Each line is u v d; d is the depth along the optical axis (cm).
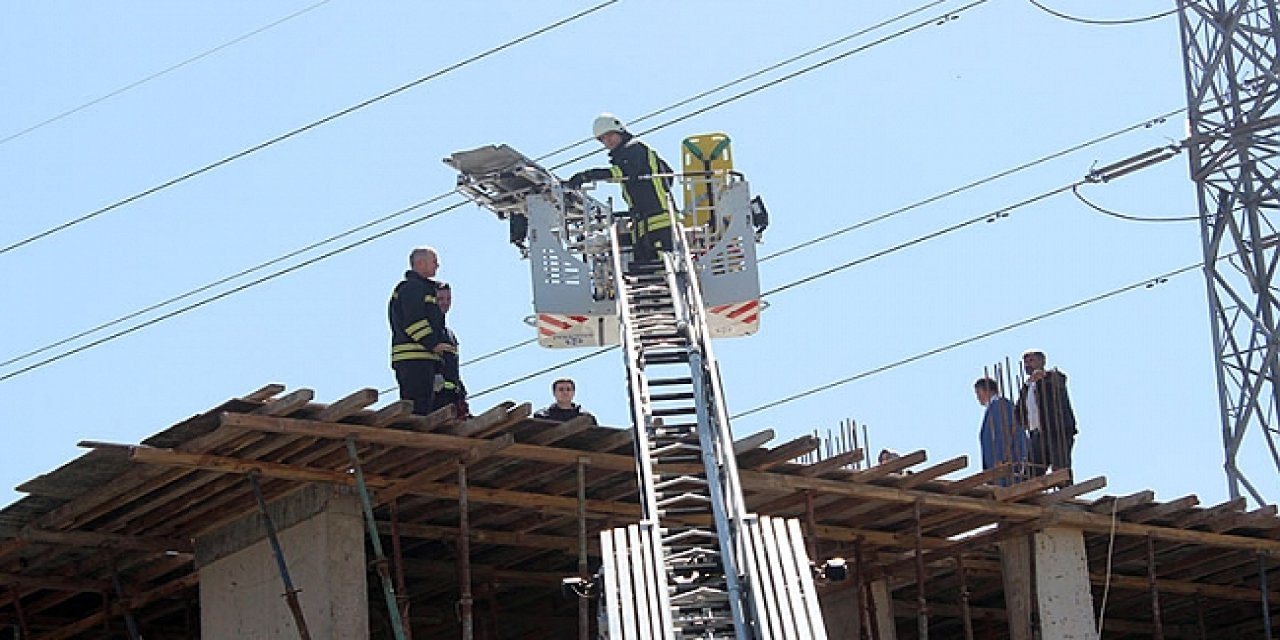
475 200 3988
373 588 3397
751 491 2959
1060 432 3278
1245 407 4178
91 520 2886
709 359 2617
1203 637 3722
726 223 3494
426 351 3002
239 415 2520
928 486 3069
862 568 3247
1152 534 3322
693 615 2320
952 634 4234
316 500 2789
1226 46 4291
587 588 2456
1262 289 4188
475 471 2825
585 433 2736
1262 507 3350
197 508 2903
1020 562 3244
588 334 3450
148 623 3528
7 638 3459
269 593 2845
